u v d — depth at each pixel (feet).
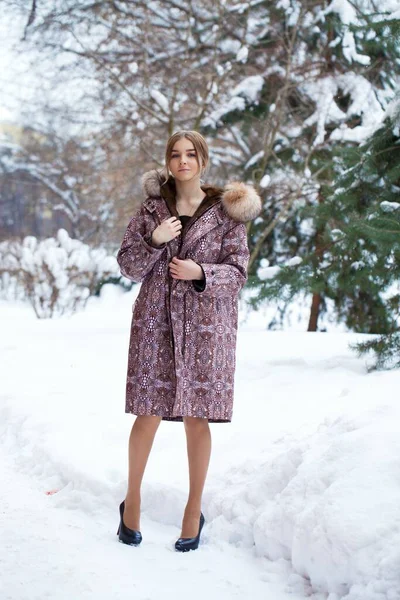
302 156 40.73
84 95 47.78
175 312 10.94
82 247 46.96
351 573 8.61
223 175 48.29
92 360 24.32
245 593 9.14
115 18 45.73
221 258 11.30
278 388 18.66
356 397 15.07
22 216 98.89
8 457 15.83
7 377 21.67
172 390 10.86
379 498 9.21
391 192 22.70
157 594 9.00
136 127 44.98
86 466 13.55
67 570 9.54
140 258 11.05
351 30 22.81
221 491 11.87
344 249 22.89
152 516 12.12
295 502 10.12
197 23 45.19
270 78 41.39
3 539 10.66
